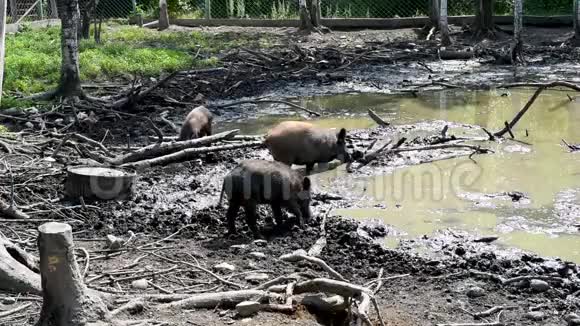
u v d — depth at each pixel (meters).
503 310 6.17
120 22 28.17
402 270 7.01
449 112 13.95
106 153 10.67
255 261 7.17
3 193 8.97
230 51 21.42
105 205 8.89
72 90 14.58
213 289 6.43
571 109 13.97
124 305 5.79
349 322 5.91
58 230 5.22
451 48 21.02
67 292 5.28
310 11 25.41
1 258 6.29
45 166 10.17
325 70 18.70
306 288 6.09
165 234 8.00
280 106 14.88
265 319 5.78
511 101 14.81
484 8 23.12
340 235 7.88
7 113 13.31
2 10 8.89
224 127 13.15
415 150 10.96
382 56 20.30
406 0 28.19
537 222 8.30
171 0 28.69
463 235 7.93
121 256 7.28
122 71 17.86
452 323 5.88
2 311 5.85
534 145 11.42
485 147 11.31
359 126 12.98
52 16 27.88
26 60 17.66
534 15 25.33
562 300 6.36
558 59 19.69
